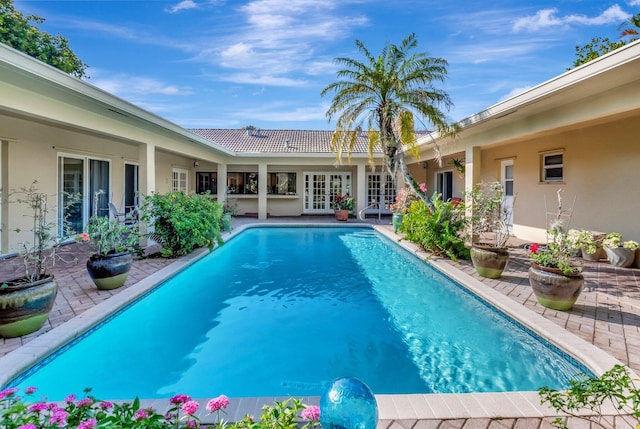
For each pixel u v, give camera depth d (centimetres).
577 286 453
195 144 1191
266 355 411
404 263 871
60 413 182
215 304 579
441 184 1705
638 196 717
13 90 512
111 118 743
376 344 438
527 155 1047
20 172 811
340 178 1952
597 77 499
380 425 254
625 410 263
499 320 497
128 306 512
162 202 820
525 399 285
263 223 1505
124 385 351
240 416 261
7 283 394
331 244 1138
